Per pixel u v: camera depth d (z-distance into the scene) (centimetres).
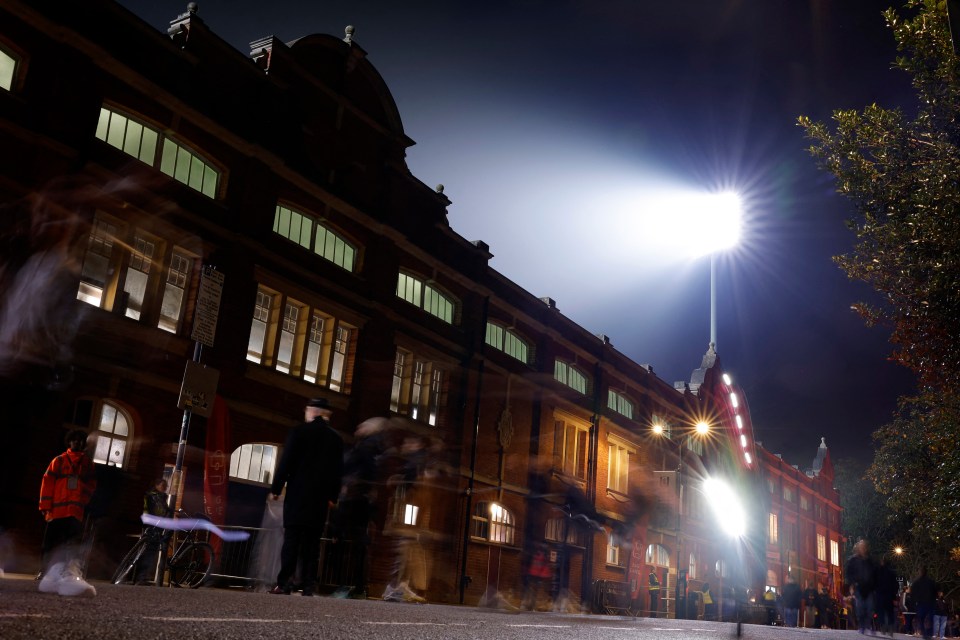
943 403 1430
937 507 1870
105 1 1536
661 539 3484
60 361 1383
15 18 1402
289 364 1898
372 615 600
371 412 2064
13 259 1345
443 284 2420
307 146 1983
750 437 4594
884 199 1124
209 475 1598
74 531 657
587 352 3130
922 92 1091
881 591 1598
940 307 1110
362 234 2119
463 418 2414
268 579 1385
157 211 1587
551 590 2698
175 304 1638
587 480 3045
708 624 1365
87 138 1485
